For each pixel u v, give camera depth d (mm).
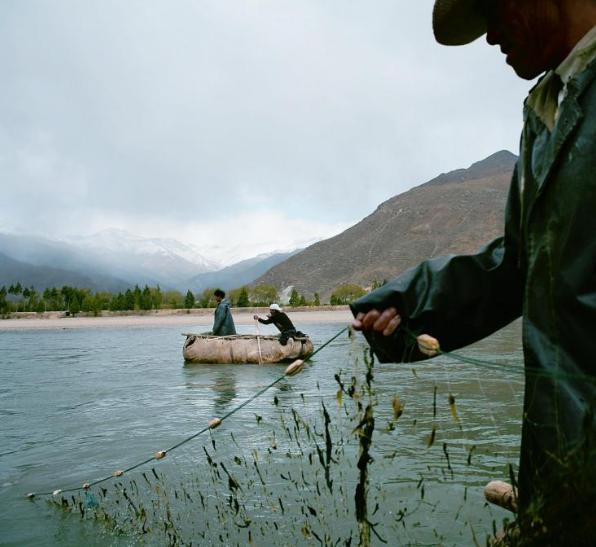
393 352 1947
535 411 1451
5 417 9367
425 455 5617
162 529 4137
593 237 1428
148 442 7180
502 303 1916
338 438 6219
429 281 1931
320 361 15828
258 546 3732
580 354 1417
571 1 1674
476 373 11031
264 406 9031
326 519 4156
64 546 4012
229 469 5543
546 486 1381
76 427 8398
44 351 24938
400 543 3684
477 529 3908
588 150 1456
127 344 29078
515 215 1856
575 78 1510
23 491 5406
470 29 2098
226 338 16844
